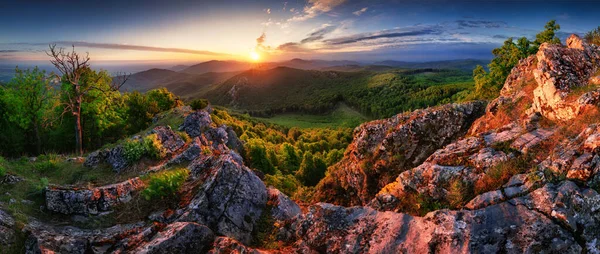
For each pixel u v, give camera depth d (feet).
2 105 102.99
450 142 63.98
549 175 33.37
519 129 46.78
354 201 72.13
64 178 57.36
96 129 121.90
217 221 43.34
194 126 108.58
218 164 50.70
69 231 39.45
